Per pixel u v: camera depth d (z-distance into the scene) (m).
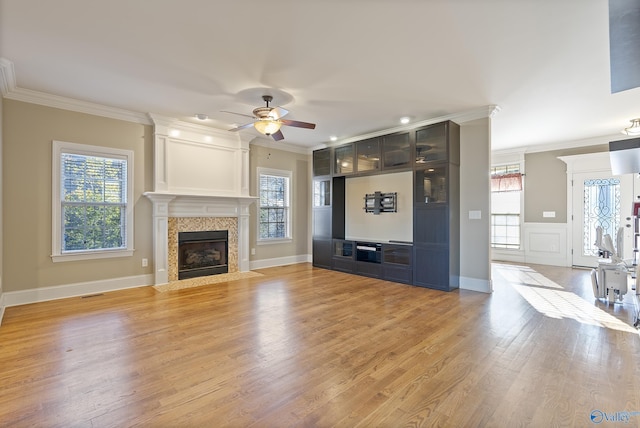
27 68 3.31
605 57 3.06
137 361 2.48
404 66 3.26
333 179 6.45
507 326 3.23
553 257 6.87
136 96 4.10
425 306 3.91
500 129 5.68
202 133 5.52
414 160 5.07
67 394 2.03
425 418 1.79
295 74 3.45
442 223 4.72
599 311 3.71
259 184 6.55
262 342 2.84
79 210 4.41
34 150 4.02
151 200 4.95
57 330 3.11
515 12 2.38
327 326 3.24
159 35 2.71
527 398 1.97
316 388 2.10
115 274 4.69
